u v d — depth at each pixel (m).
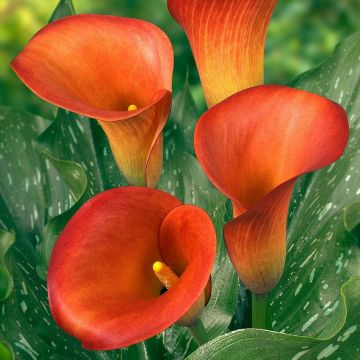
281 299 0.63
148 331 0.47
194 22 0.59
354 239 0.61
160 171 0.61
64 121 0.74
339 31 1.53
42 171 0.73
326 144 0.50
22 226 0.73
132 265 0.52
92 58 0.59
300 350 0.51
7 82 1.45
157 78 0.58
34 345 0.58
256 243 0.52
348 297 0.51
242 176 0.53
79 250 0.51
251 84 0.60
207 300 0.53
